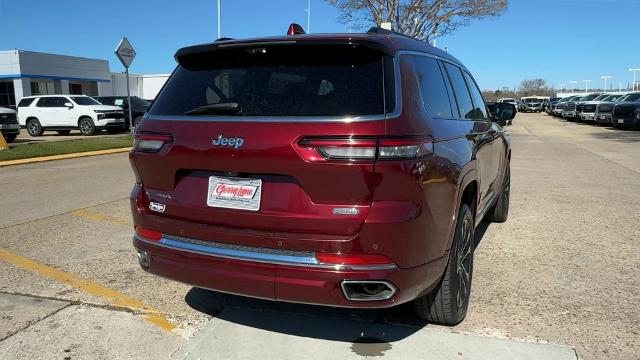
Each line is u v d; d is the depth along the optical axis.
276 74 3.12
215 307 4.00
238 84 3.18
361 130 2.76
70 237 5.93
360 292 2.90
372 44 2.99
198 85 3.35
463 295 3.65
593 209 7.16
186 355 3.31
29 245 5.62
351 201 2.80
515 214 6.93
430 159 2.98
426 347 3.35
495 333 3.52
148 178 3.38
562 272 4.65
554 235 5.86
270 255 2.94
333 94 2.93
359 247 2.80
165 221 3.30
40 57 38.94
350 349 3.35
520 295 4.14
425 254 2.98
